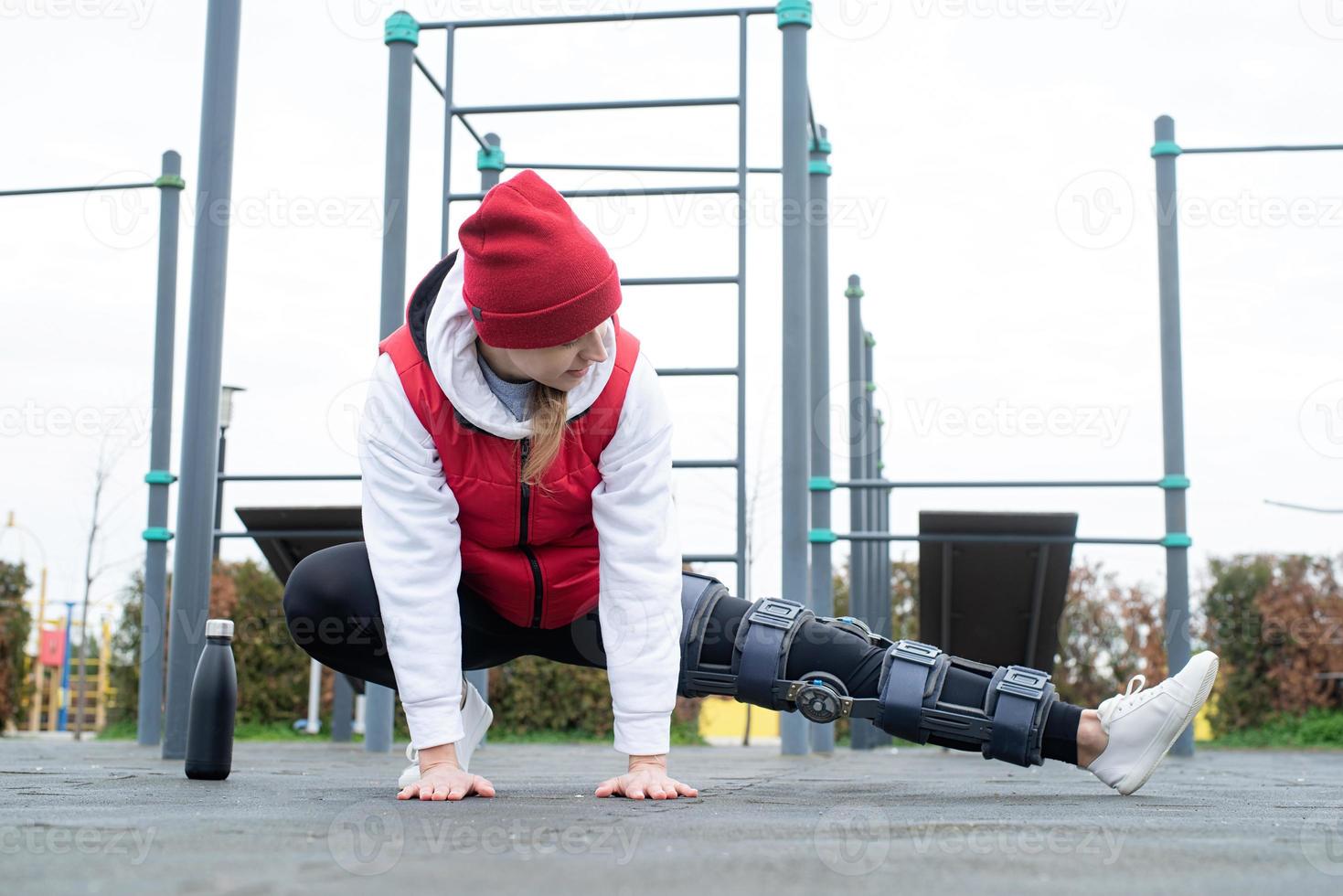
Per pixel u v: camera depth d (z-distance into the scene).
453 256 1.79
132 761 3.14
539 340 1.59
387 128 4.11
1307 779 2.77
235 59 3.37
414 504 1.73
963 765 3.80
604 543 1.79
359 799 1.56
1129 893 0.72
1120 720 1.85
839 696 1.86
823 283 4.88
